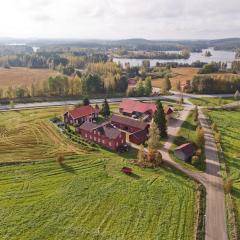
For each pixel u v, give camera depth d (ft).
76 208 157.48
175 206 160.76
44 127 285.43
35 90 440.04
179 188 179.22
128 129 279.28
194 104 405.18
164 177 192.24
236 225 147.13
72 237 136.46
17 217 149.48
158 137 223.92
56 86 451.12
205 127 299.17
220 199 170.09
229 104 406.21
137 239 135.64
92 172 197.36
